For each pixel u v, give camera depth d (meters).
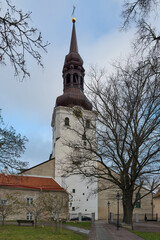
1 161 15.41
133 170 22.64
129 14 6.77
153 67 8.82
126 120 22.19
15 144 15.46
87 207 42.91
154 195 51.09
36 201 33.38
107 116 23.62
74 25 55.75
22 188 36.56
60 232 20.52
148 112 20.11
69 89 49.38
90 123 25.53
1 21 4.82
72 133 45.12
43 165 43.50
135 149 21.05
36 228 23.45
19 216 34.81
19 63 5.11
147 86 18.92
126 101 21.75
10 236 17.08
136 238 16.50
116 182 24.17
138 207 47.34
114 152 24.00
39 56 5.19
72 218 40.94
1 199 34.44
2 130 15.02
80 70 50.72
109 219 33.00
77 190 43.31
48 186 40.25
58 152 44.34
